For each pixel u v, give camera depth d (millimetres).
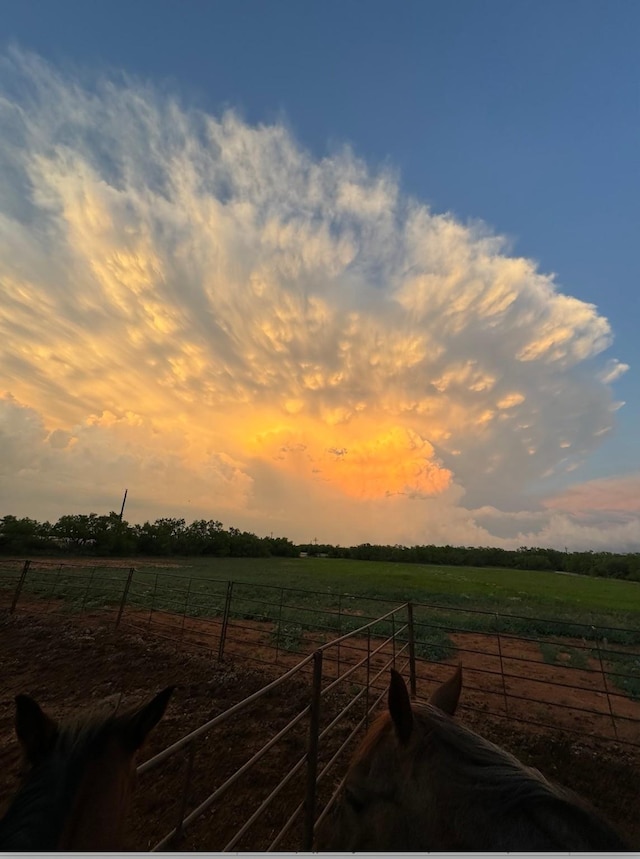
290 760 6062
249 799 5246
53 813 1330
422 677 9930
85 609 15508
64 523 51688
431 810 1409
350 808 1681
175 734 6867
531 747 6836
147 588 21688
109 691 8664
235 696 8180
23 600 17266
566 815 1261
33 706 1598
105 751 1581
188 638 12070
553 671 11156
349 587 28172
